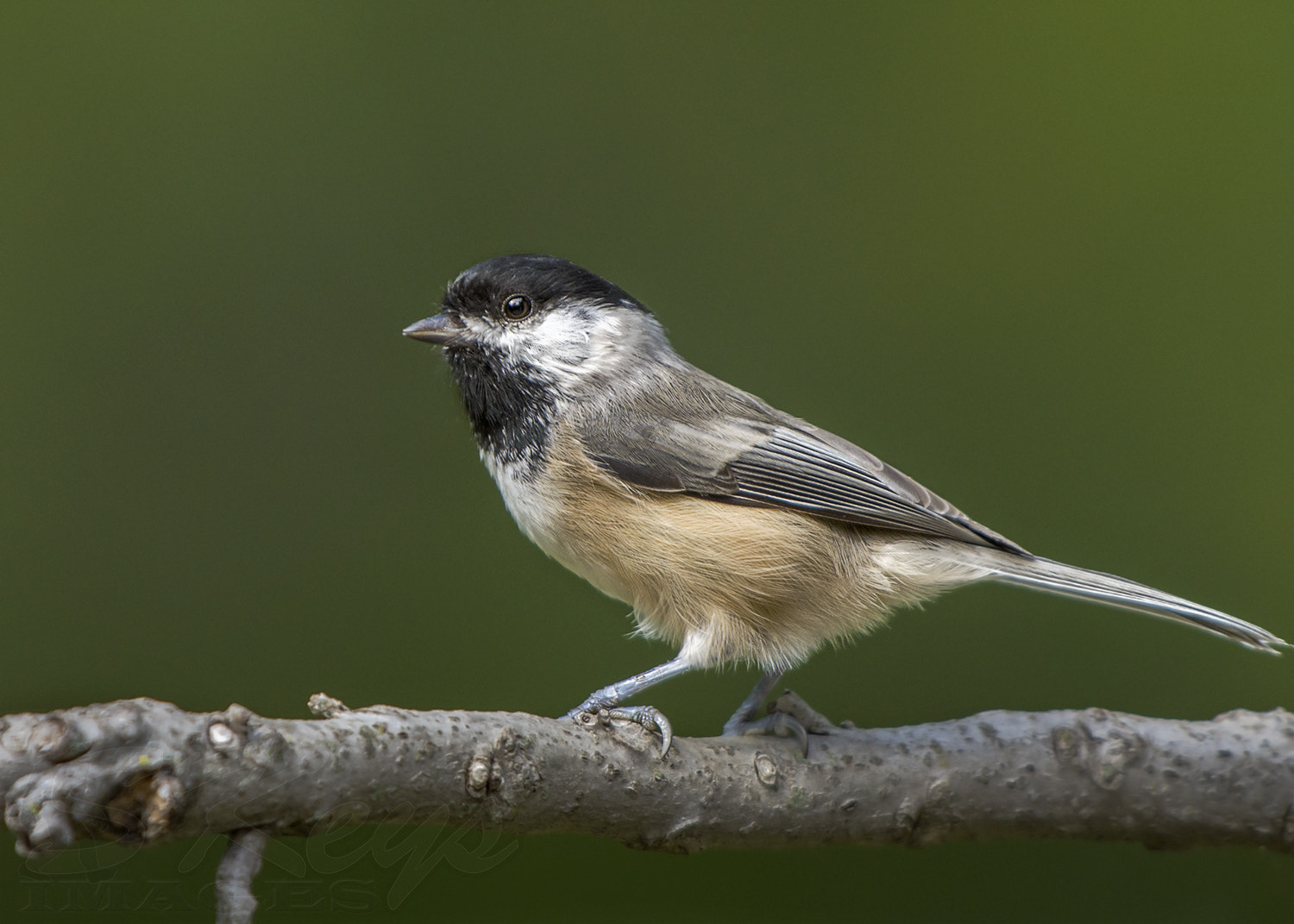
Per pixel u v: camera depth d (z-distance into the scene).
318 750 2.68
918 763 2.71
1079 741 2.71
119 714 2.68
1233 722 2.72
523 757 2.69
